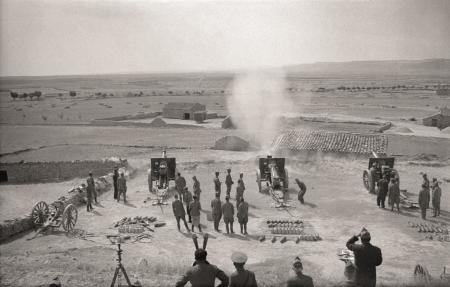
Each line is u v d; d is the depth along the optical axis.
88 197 17.48
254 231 14.93
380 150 27.16
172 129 50.78
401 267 11.44
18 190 21.73
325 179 22.94
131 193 20.56
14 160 33.00
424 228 14.78
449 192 20.11
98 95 116.25
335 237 14.20
